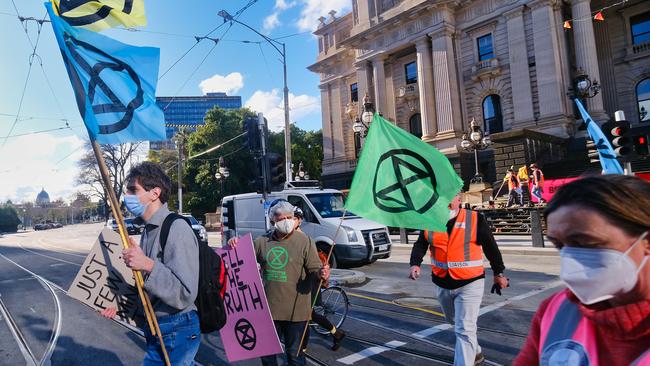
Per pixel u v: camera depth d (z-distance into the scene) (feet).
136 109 9.31
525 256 40.14
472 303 11.65
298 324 11.54
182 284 7.19
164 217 7.95
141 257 6.97
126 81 9.37
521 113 82.74
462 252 11.84
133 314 9.20
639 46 82.74
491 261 12.17
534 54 81.41
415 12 93.81
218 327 8.06
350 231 34.94
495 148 73.51
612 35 86.84
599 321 3.37
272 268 11.64
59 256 63.82
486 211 61.36
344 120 124.77
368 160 12.08
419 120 103.96
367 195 11.88
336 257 35.42
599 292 3.35
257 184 31.48
